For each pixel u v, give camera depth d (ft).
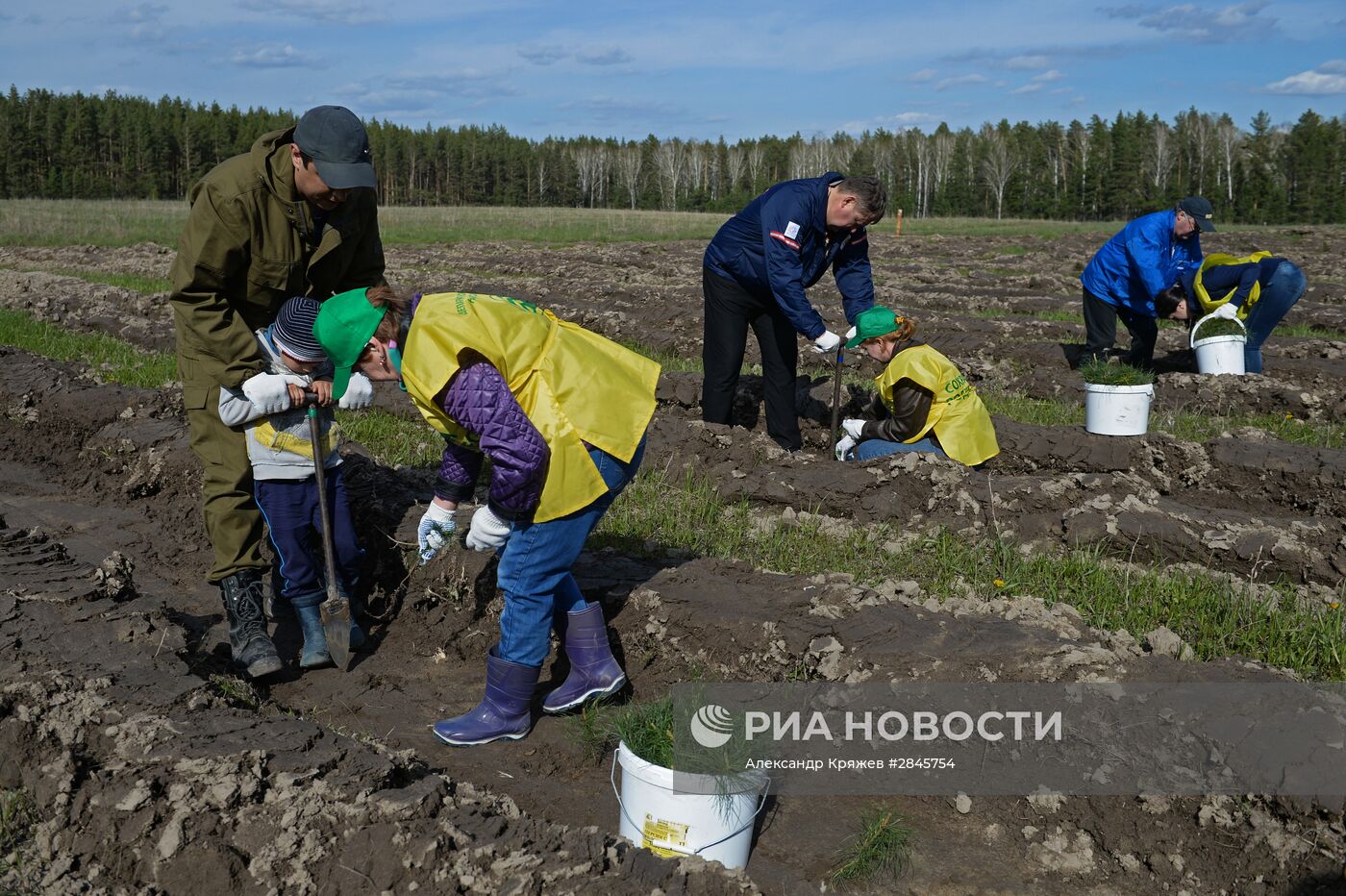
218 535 15.15
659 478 23.29
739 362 25.05
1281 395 31.63
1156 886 11.19
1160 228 33.96
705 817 10.72
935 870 11.34
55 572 15.81
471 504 19.90
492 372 11.45
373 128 386.32
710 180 416.05
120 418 26.53
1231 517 20.21
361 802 10.71
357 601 16.83
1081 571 18.25
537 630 13.02
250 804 10.75
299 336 14.07
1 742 11.51
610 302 56.34
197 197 13.92
